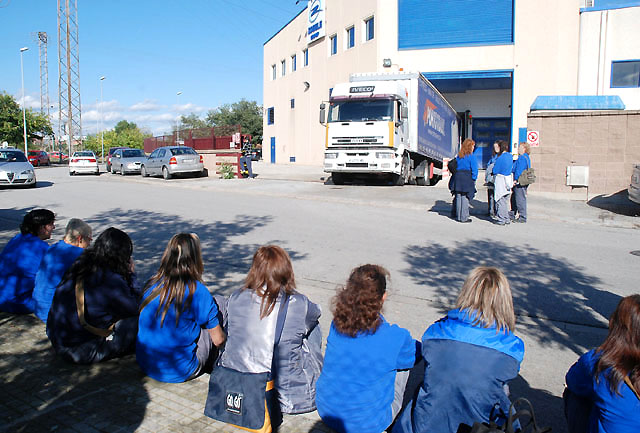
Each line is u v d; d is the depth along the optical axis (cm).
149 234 1025
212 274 738
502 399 285
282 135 3988
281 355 346
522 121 2519
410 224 1118
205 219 1192
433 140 2122
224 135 2962
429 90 2002
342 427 312
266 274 350
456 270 761
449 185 1162
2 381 394
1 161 1961
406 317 572
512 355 284
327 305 613
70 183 2222
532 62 2483
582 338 520
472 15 2556
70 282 421
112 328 430
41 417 342
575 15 2409
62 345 422
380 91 1659
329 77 3200
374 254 855
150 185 2114
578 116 1483
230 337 348
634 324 249
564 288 675
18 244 548
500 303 291
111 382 396
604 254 852
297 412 355
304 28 3488
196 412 354
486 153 3222
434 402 286
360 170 1700
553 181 1528
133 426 333
